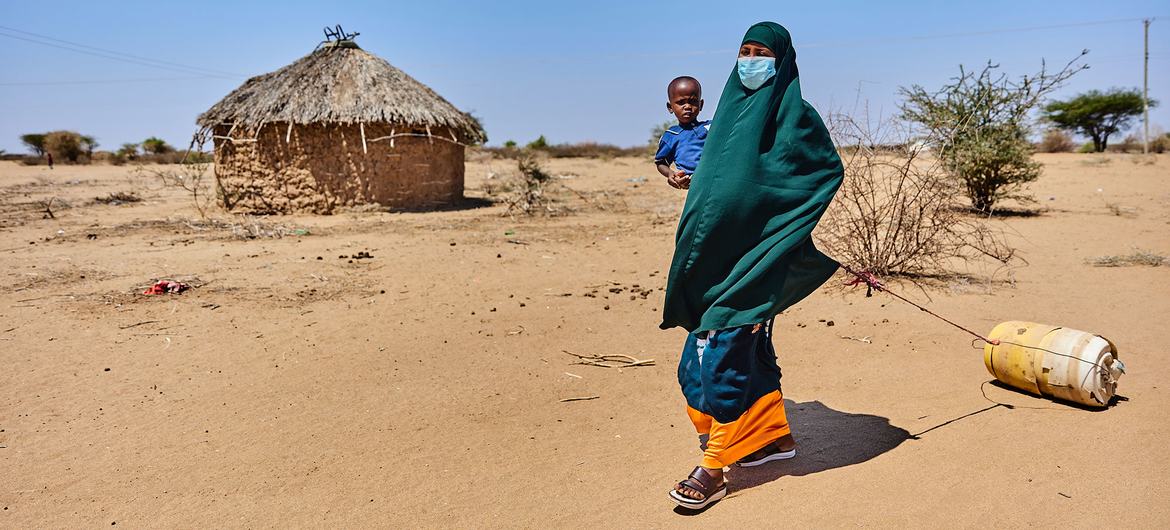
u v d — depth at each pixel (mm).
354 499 4418
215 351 7297
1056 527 3672
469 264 11578
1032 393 5602
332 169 17953
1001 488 4086
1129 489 4000
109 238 14180
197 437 5340
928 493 4074
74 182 29234
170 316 8508
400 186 18547
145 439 5316
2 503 4422
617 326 8133
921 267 10062
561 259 12062
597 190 24766
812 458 4656
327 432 5406
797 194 4043
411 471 4766
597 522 4055
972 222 14703
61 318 8398
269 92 18125
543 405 5891
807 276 4227
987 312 8148
